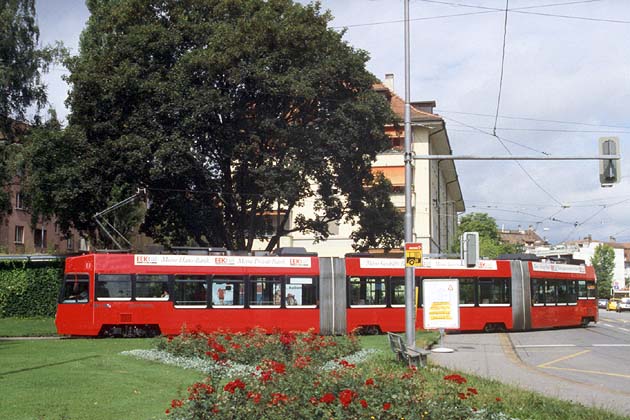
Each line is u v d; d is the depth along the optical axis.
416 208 51.00
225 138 33.44
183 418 8.59
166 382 13.73
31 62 41.59
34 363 16.52
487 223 83.31
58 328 26.36
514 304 32.31
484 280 31.81
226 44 31.95
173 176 32.66
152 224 37.62
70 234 39.06
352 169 36.41
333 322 28.41
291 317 27.97
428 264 30.92
